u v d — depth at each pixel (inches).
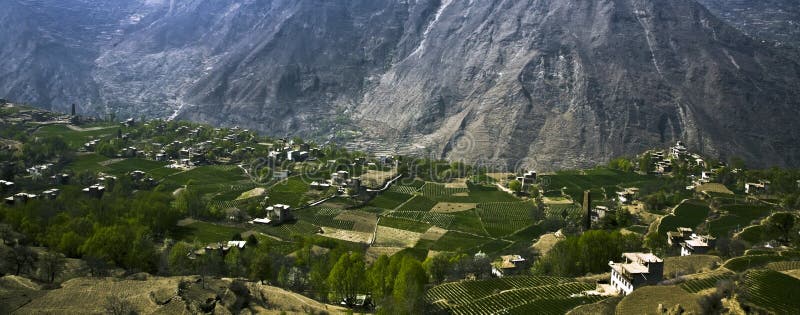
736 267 7219.5
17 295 5940.0
